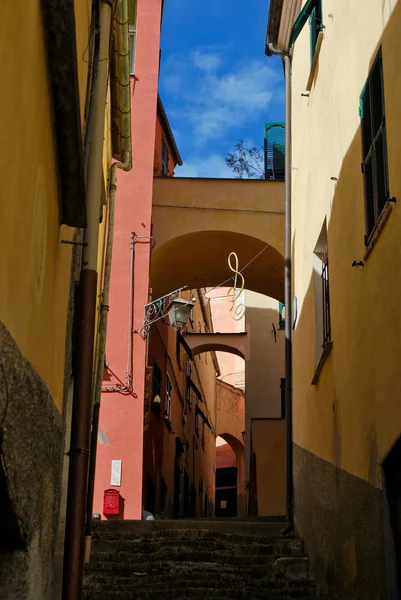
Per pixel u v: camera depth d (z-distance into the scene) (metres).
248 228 16.77
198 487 29.52
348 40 9.07
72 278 6.93
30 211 4.46
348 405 8.38
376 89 7.57
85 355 6.52
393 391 6.66
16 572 4.53
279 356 23.17
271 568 9.80
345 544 8.18
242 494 34.44
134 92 16.53
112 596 8.00
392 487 6.86
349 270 8.54
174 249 16.91
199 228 16.67
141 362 14.69
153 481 18.44
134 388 14.52
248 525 11.58
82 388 6.44
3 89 3.64
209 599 8.20
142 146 16.17
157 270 17.06
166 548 10.06
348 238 8.68
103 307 9.79
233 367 38.09
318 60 11.18
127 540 10.36
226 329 35.94
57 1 4.56
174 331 22.47
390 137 6.90
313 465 10.32
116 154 11.31
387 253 6.93
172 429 22.23
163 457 20.30
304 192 12.23
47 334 5.29
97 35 7.59
